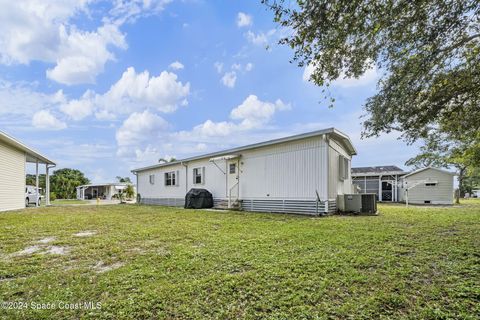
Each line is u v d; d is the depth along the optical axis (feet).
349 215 31.04
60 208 50.08
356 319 7.14
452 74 15.11
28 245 16.07
